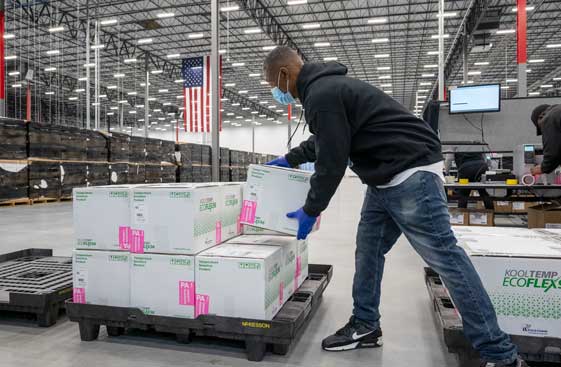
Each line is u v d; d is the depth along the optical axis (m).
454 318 1.71
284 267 1.95
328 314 2.19
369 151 1.49
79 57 19.64
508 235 1.95
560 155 2.83
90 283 1.88
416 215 1.42
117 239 1.85
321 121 1.42
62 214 6.63
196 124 8.44
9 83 22.03
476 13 12.45
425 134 1.47
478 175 4.90
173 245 1.76
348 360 1.66
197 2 13.96
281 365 1.61
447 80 19.97
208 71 8.27
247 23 15.80
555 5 13.67
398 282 2.78
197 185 1.96
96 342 1.83
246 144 35.78
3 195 7.49
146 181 11.22
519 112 5.00
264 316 1.65
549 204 4.21
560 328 1.50
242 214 1.90
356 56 20.00
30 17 14.23
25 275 2.40
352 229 5.34
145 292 1.79
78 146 9.06
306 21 15.70
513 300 1.53
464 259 1.39
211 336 1.80
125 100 26.70
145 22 15.43
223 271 1.70
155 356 1.68
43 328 2.00
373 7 13.98
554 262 1.50
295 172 1.82
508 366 1.36
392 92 27.86
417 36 16.97
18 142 7.75
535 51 18.92
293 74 1.65
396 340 1.86
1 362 1.62
